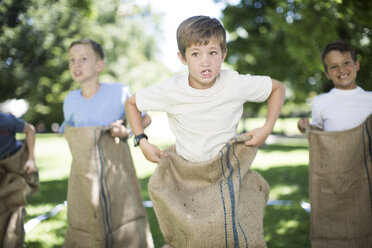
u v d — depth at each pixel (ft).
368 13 14.38
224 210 6.68
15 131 9.95
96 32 80.84
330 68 9.59
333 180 8.59
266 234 12.09
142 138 7.64
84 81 10.27
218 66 6.81
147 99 7.39
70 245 9.50
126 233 9.42
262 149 42.65
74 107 10.26
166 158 7.50
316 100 9.86
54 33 78.18
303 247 10.84
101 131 9.21
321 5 18.20
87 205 8.91
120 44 86.33
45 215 14.96
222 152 6.98
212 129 7.19
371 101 9.26
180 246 7.00
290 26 21.24
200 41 6.61
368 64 21.49
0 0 76.69
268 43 36.99
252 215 6.97
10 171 9.77
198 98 7.02
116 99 10.16
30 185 10.24
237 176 7.02
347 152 8.43
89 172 8.96
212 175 7.06
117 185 9.42
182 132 7.38
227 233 6.62
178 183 7.30
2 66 77.36
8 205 9.73
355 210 8.53
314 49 23.08
